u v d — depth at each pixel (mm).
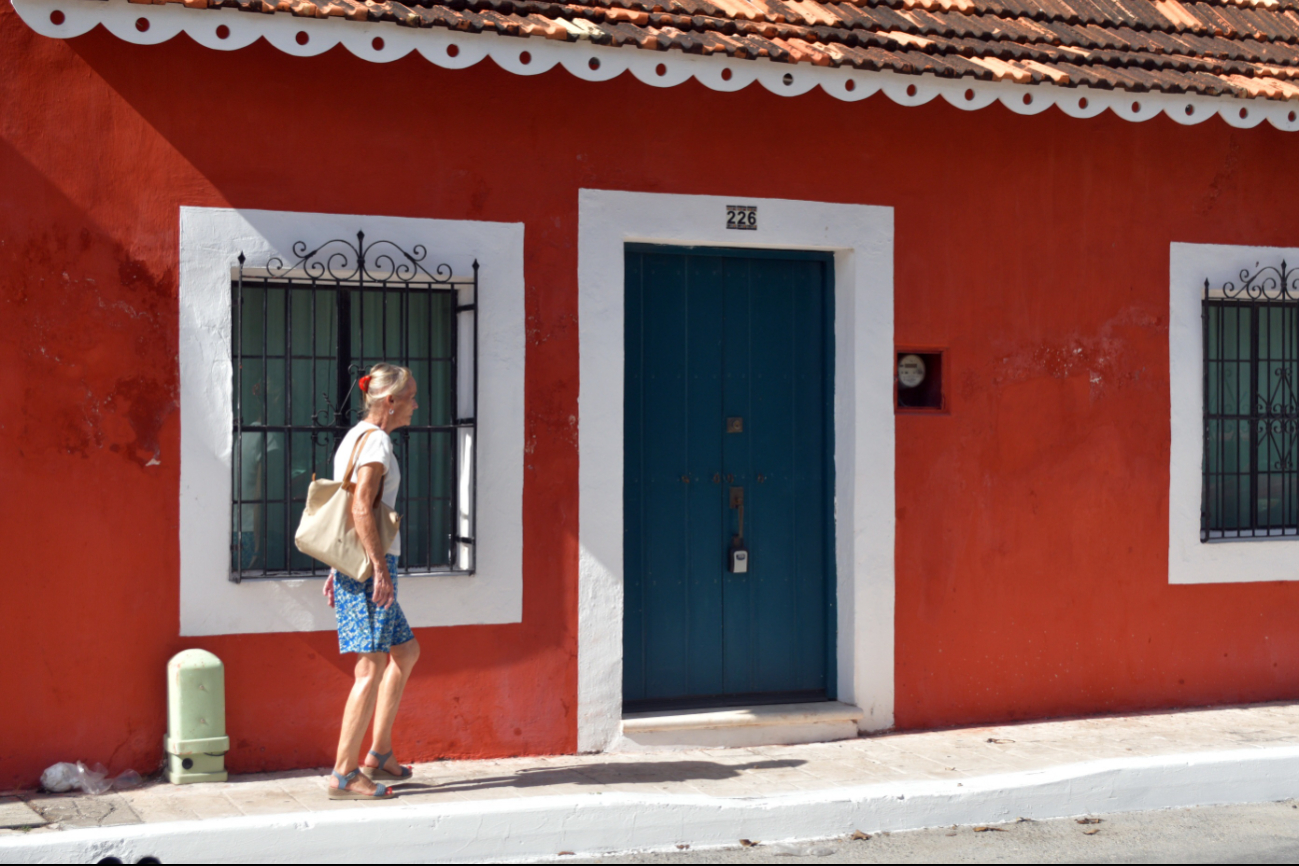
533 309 6320
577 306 6395
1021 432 7246
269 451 6023
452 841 4996
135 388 5695
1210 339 7738
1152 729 7008
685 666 6891
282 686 5898
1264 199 7742
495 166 6242
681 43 5762
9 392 5527
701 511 6914
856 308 6930
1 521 5512
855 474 6934
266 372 6016
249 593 5848
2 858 4516
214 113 5793
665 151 6559
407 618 6082
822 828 5426
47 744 5574
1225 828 5598
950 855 5160
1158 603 7516
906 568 7020
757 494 7023
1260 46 7656
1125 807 5906
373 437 5273
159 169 5723
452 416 6262
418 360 6289
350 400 6129
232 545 5855
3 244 5516
